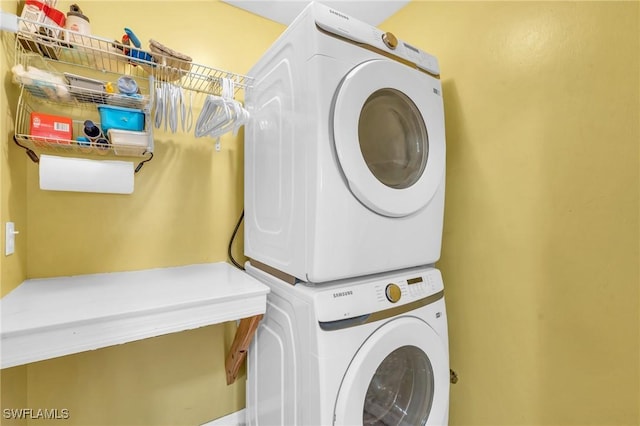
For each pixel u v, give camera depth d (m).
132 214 1.30
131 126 1.11
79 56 1.12
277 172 1.12
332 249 0.91
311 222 0.91
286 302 1.05
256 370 1.30
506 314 1.19
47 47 1.05
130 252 1.30
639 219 0.88
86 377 1.21
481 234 1.28
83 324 0.78
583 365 0.99
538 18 1.09
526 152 1.13
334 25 0.94
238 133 1.55
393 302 1.02
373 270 1.01
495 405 1.22
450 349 1.39
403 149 1.20
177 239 1.40
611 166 0.93
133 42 1.13
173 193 1.39
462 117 1.34
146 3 1.31
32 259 1.12
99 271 1.24
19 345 0.71
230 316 0.99
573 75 1.00
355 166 0.93
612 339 0.93
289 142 1.04
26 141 1.02
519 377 1.15
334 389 0.85
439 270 1.34
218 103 1.07
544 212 1.08
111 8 1.24
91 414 1.21
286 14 1.62
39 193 1.12
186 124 1.40
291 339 1.01
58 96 1.05
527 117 1.12
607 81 0.93
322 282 0.95
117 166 1.12
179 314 0.91
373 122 1.08
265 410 1.21
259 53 1.61
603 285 0.95
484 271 1.27
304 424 0.92
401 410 1.18
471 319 1.31
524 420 1.13
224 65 1.50
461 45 1.35
